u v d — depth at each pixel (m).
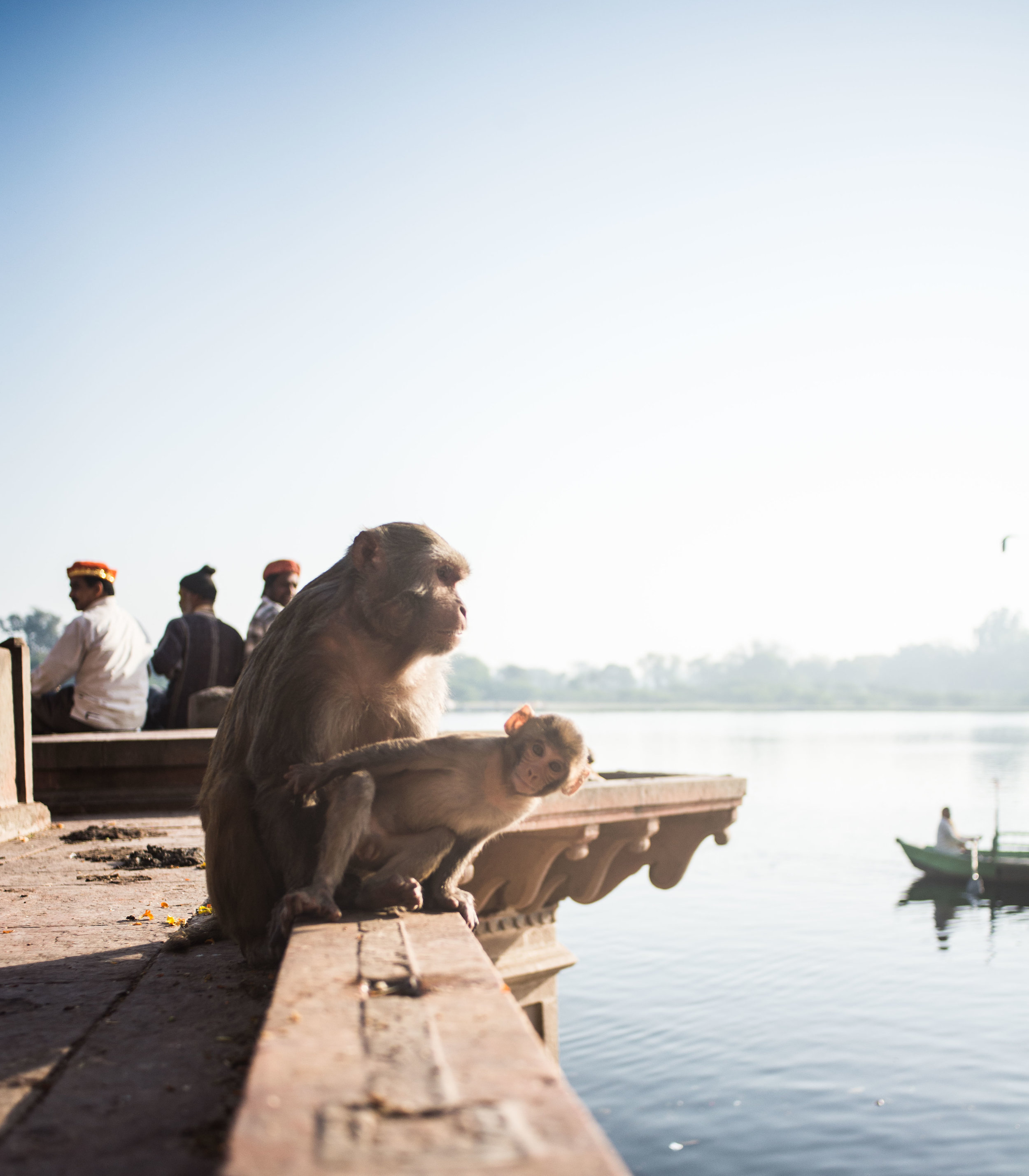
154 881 5.95
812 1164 15.76
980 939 30.30
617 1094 19.25
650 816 8.72
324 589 4.34
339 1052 2.08
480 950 3.00
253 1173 1.54
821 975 27.03
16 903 5.27
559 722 3.96
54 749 9.70
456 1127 1.71
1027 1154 15.92
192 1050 2.97
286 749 4.00
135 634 11.09
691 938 32.06
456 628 4.34
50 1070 2.81
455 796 3.95
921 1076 19.56
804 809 65.25
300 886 3.79
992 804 66.38
